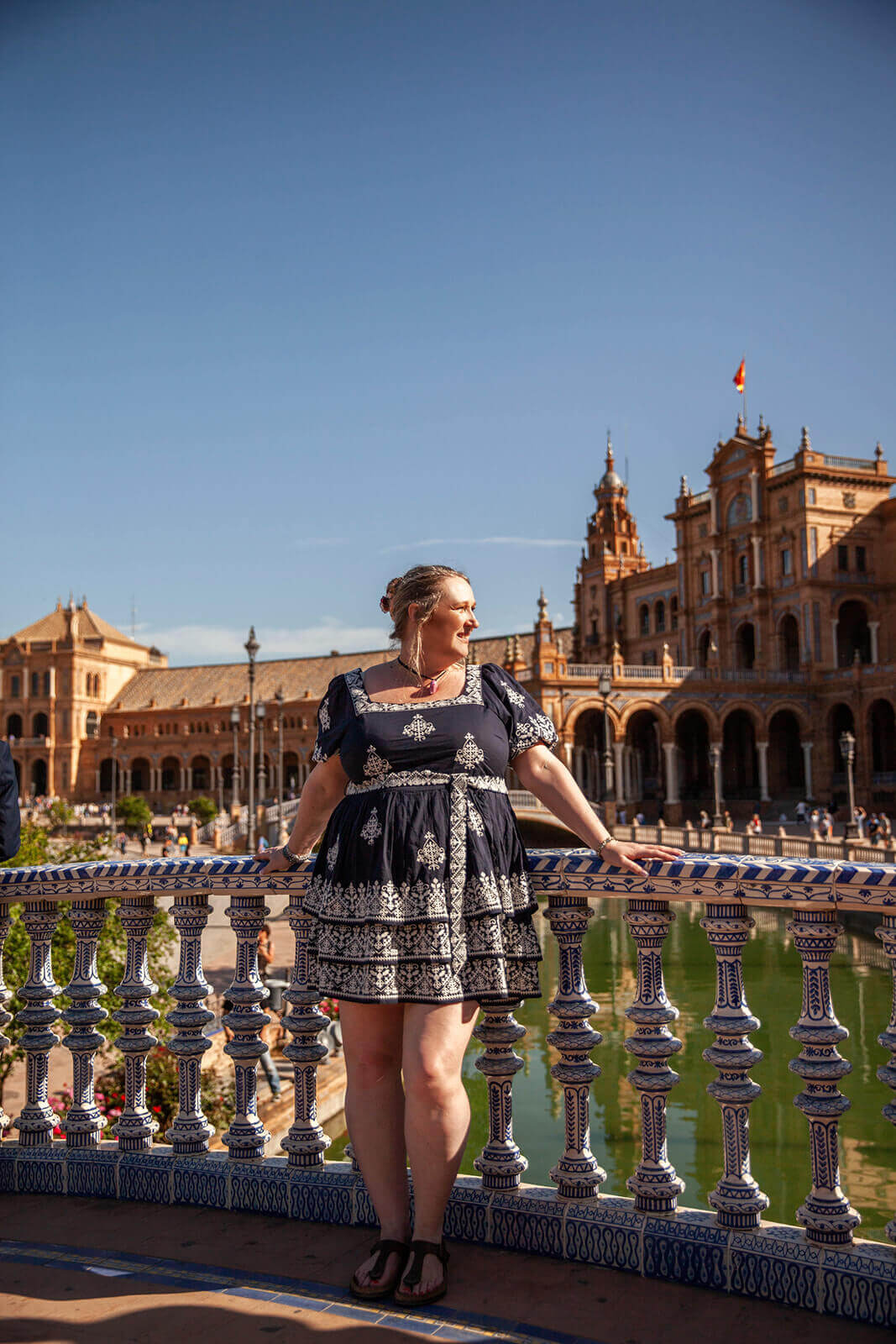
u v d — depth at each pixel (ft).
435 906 10.80
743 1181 11.00
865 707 211.41
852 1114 45.93
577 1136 11.96
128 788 391.45
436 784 11.19
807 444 226.38
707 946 86.43
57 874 14.65
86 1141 14.62
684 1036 58.65
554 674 205.16
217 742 378.12
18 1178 14.55
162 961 48.44
